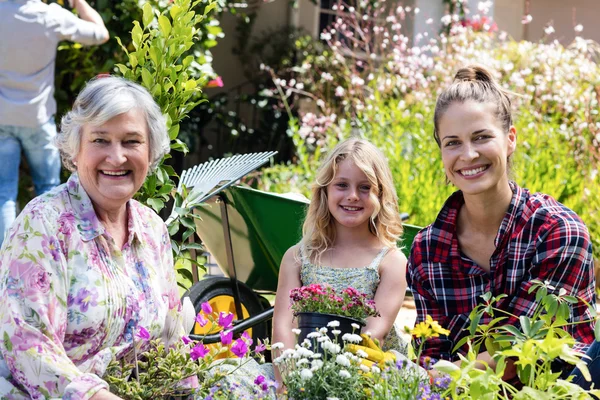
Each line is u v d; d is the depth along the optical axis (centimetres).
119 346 286
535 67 946
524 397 243
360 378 256
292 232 454
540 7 1231
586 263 319
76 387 255
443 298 336
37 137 616
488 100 320
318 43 1178
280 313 381
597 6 1214
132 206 308
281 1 1227
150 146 298
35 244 273
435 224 339
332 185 385
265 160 460
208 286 437
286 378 256
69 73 889
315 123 911
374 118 856
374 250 389
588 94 877
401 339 386
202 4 804
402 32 1177
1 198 601
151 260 306
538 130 810
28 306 268
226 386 304
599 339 268
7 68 595
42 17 597
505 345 285
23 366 264
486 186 316
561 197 785
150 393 275
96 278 281
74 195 290
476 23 1066
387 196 392
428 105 845
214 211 478
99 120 285
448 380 266
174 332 308
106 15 822
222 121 1142
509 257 324
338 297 318
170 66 418
